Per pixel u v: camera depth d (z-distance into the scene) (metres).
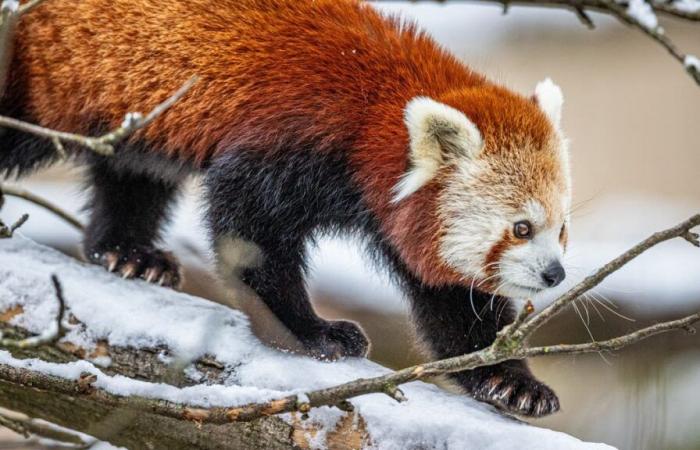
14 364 6.97
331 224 9.77
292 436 7.20
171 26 9.53
